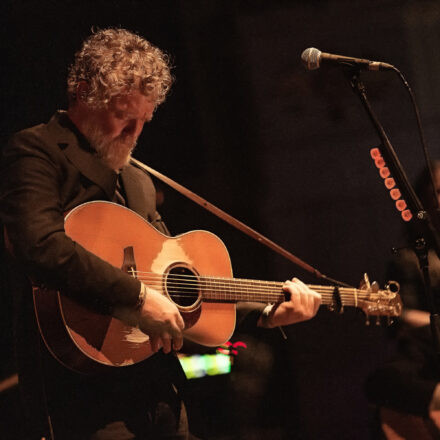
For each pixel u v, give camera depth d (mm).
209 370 5418
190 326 2896
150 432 2635
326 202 6816
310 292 3273
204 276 3002
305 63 3330
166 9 6180
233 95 6594
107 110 2555
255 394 5570
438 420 3938
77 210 2562
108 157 2641
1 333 4477
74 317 2426
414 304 4047
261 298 3168
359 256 6730
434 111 6816
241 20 6594
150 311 2445
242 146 6594
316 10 6727
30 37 5219
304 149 6844
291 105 6793
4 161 2480
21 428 4223
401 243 6648
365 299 3662
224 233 6422
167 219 6113
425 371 4027
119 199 2838
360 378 6242
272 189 6691
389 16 6855
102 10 5613
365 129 6855
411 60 6844
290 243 6680
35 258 2271
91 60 2568
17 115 5105
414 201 3248
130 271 2682
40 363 2539
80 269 2309
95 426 2527
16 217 2334
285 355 5988
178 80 6363
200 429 3096
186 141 6371
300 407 6020
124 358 2543
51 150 2516
